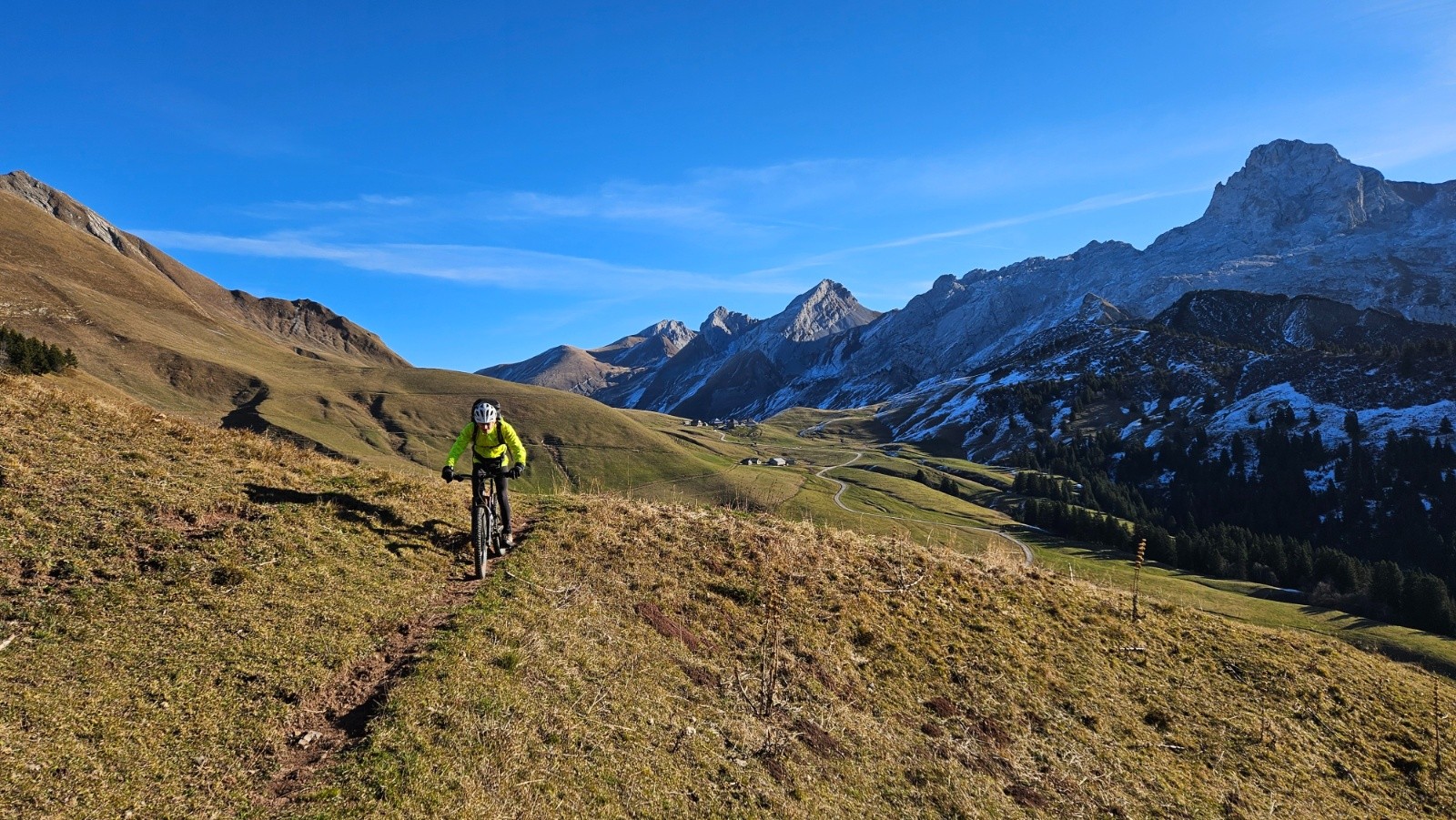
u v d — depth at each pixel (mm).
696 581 14125
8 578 7883
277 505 11688
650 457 182750
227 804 6074
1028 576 19406
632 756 8547
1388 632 72250
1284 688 16266
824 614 14336
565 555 13516
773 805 8711
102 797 5680
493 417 11453
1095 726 13336
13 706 6199
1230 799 12102
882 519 121312
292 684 7766
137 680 7047
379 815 6281
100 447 11930
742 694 11047
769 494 139500
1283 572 114688
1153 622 18484
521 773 7516
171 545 9523
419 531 12836
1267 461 181375
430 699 8008
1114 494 174250
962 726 12297
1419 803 13445
